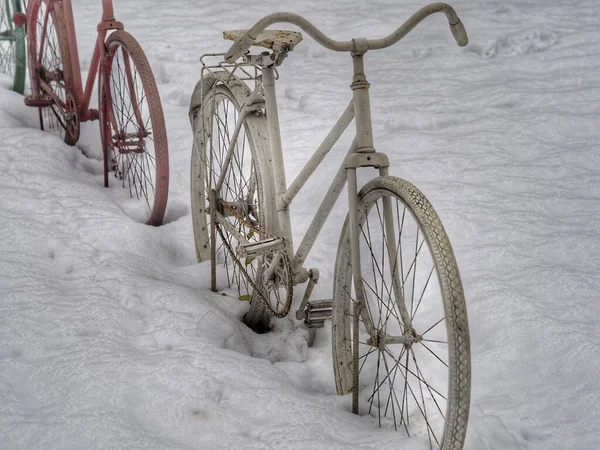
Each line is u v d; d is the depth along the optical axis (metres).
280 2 8.00
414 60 6.25
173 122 5.03
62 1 4.14
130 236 3.49
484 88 5.43
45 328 2.67
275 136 2.75
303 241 2.67
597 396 2.46
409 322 2.24
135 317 2.80
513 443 2.26
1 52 5.34
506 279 3.15
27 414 2.24
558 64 5.88
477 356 2.73
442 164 4.23
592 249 3.32
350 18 7.39
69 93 4.19
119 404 2.30
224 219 3.09
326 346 2.89
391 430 2.30
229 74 2.98
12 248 3.26
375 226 3.65
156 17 7.34
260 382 2.44
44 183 3.83
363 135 2.26
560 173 4.12
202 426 2.24
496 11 7.44
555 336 2.75
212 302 3.08
